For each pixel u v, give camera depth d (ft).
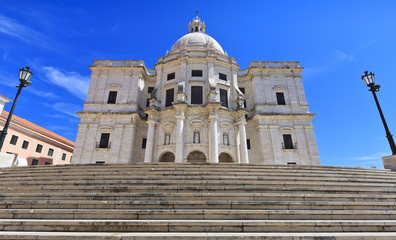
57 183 28.73
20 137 106.22
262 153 87.30
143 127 97.14
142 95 104.12
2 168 38.78
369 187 30.04
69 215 21.16
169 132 84.38
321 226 19.60
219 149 80.23
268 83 101.30
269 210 21.68
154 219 20.80
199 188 26.68
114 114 90.68
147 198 24.76
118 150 85.25
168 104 91.56
